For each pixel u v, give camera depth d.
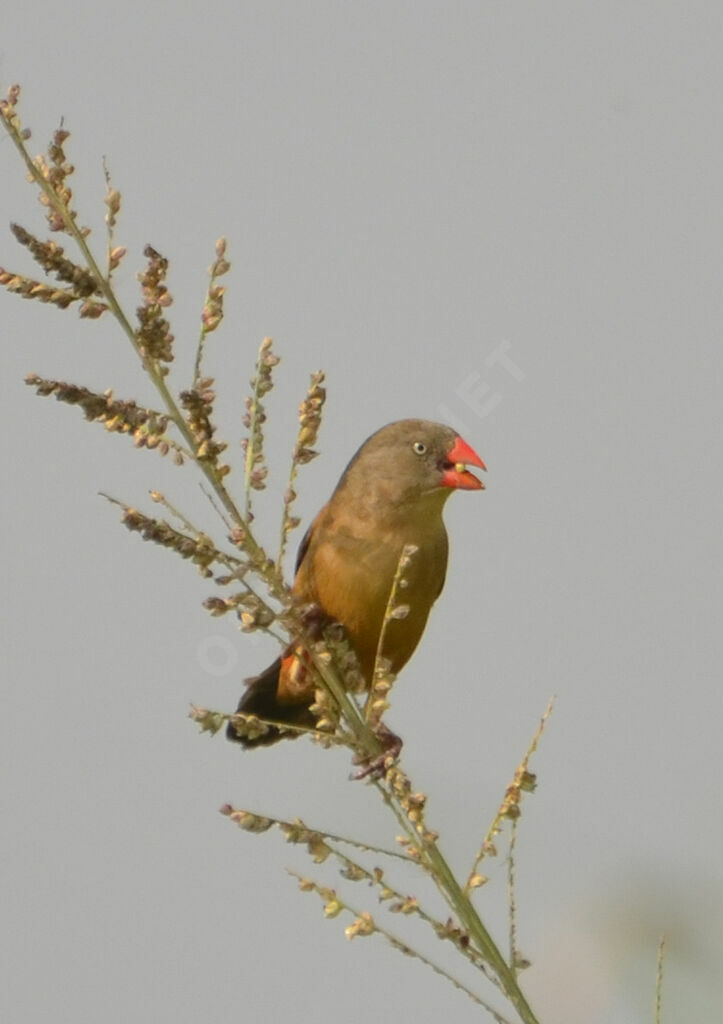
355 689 6.95
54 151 6.16
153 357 6.32
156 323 6.27
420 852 6.11
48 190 6.18
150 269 6.25
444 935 5.95
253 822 5.91
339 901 5.87
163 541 6.40
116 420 6.29
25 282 6.14
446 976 5.89
